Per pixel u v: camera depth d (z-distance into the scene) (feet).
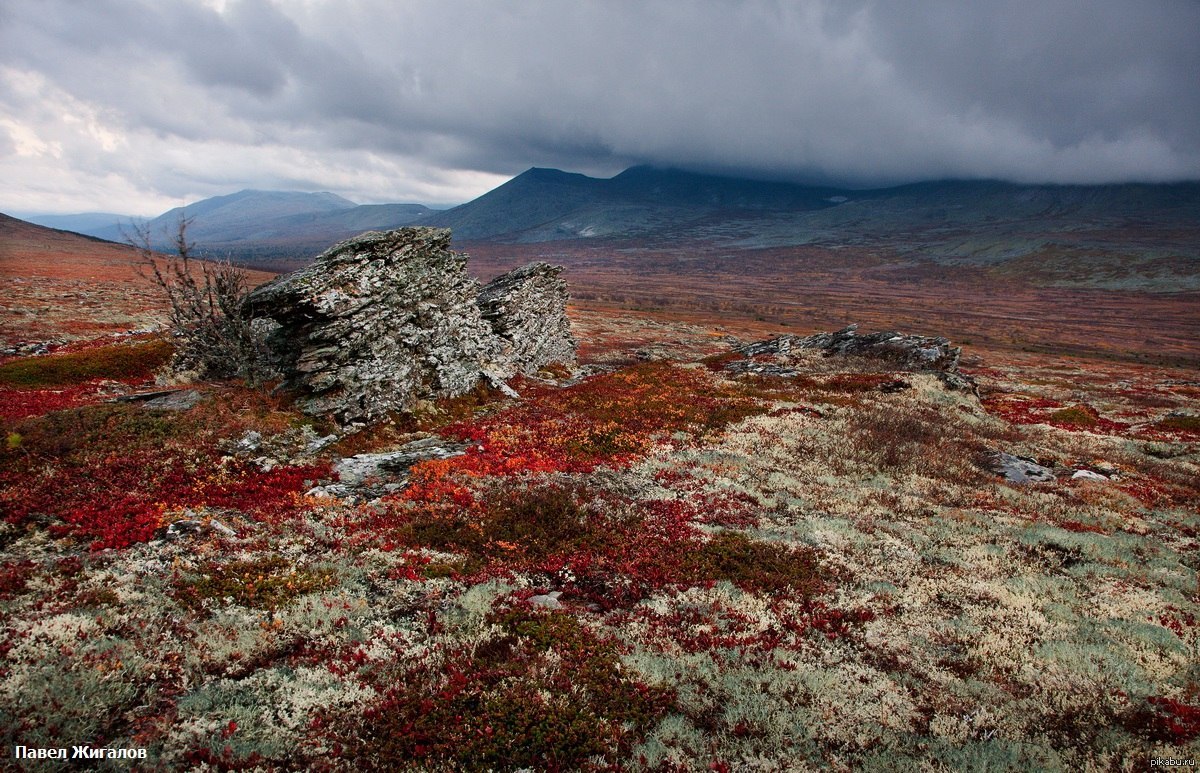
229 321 96.32
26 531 45.32
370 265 93.30
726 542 57.41
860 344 206.28
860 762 29.99
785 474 81.20
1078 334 619.26
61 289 271.28
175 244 102.27
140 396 78.59
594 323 419.13
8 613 33.60
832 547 57.93
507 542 53.83
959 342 508.94
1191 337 618.03
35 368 99.60
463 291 120.78
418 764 27.50
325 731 28.86
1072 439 124.06
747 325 532.32
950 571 53.47
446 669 34.35
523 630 39.34
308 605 39.19
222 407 76.64
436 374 105.81
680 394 129.39
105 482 54.80
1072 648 40.68
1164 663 39.14
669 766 29.01
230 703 29.76
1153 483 91.35
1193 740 31.71
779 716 32.63
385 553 48.91
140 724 27.12
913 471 86.33
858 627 43.65
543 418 101.81
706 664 37.58
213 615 36.91
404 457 75.15
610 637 39.75
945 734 32.32
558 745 29.32
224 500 56.49
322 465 69.67
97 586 38.04
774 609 45.80
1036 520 69.15
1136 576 53.78
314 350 85.25
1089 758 30.55
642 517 62.28
